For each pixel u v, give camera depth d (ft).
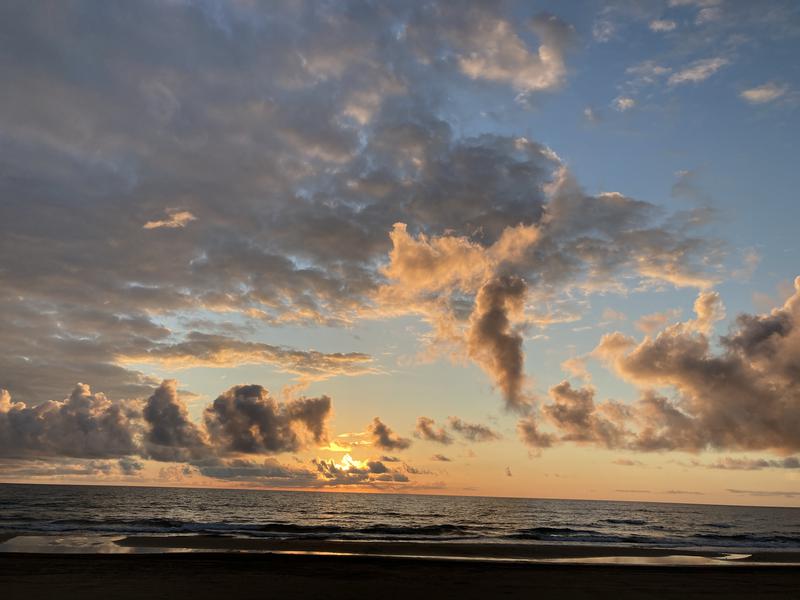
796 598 62.90
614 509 513.45
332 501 480.64
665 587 66.74
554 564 86.63
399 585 63.00
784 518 454.81
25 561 73.36
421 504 491.31
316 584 61.87
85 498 365.20
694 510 578.25
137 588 55.57
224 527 162.20
